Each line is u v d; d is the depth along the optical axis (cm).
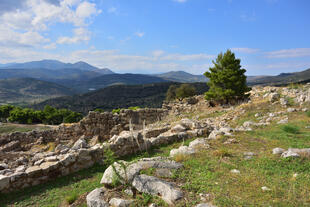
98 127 1939
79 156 853
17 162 992
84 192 638
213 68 2925
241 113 1922
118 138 970
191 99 3139
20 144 1725
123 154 973
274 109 1847
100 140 1869
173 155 797
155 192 496
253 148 855
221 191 492
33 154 1294
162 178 569
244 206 424
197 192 492
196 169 631
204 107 2770
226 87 2766
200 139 995
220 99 2798
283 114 1614
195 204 445
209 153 795
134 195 511
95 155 905
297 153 698
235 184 528
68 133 1900
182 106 2877
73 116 5809
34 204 611
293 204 422
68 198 586
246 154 771
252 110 1936
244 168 638
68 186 716
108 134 1958
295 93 2091
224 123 1692
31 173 727
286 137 995
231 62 2770
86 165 871
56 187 713
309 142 895
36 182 740
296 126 1198
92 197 509
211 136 1080
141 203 470
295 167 617
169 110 2658
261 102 2106
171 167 631
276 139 975
